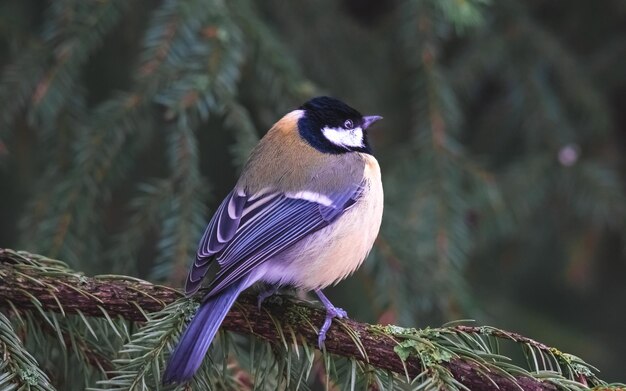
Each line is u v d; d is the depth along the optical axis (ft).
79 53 32.86
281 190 27.48
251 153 29.19
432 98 35.32
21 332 22.74
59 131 33.58
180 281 29.60
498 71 40.52
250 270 25.63
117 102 32.19
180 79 31.63
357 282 35.99
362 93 39.04
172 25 32.37
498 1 40.45
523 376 21.61
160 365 21.89
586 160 40.29
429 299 32.22
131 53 38.32
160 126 38.27
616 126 44.93
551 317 42.45
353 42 39.81
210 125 40.14
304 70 38.65
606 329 43.24
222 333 23.48
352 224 28.02
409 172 35.70
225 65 31.96
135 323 23.35
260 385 23.07
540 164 39.58
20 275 22.30
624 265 43.62
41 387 20.67
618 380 41.11
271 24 38.42
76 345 23.20
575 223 41.68
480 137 43.50
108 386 23.34
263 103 35.68
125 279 23.57
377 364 22.56
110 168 31.99
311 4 39.22
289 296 24.14
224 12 32.78
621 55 42.42
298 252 27.12
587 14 43.70
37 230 31.48
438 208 34.32
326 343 22.98
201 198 31.04
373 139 38.45
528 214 39.27
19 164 38.22
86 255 31.78
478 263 41.70
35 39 35.14
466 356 21.98
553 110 39.93
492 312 40.27
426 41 35.01
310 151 28.73
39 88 32.35
